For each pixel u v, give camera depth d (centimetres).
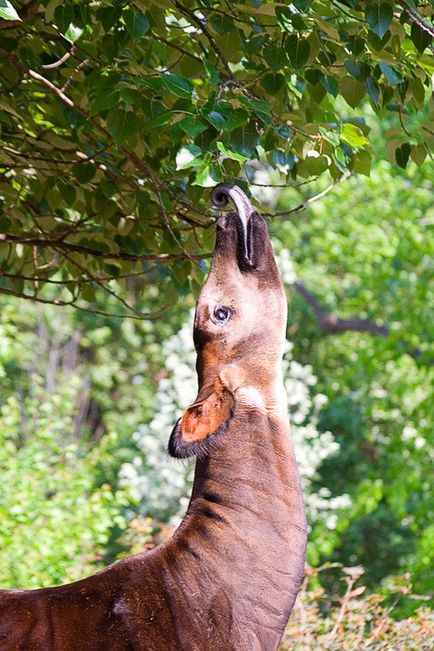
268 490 525
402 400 3028
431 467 2583
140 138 805
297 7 700
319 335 3675
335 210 3003
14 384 3806
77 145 883
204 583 514
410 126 1285
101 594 516
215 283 546
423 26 710
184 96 660
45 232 995
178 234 932
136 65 736
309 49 737
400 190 2858
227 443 527
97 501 1691
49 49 891
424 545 2159
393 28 764
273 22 773
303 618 1088
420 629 1055
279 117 802
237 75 873
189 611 510
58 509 1655
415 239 2805
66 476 1780
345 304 3297
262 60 850
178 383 2475
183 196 939
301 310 3672
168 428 2459
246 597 514
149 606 511
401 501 2547
